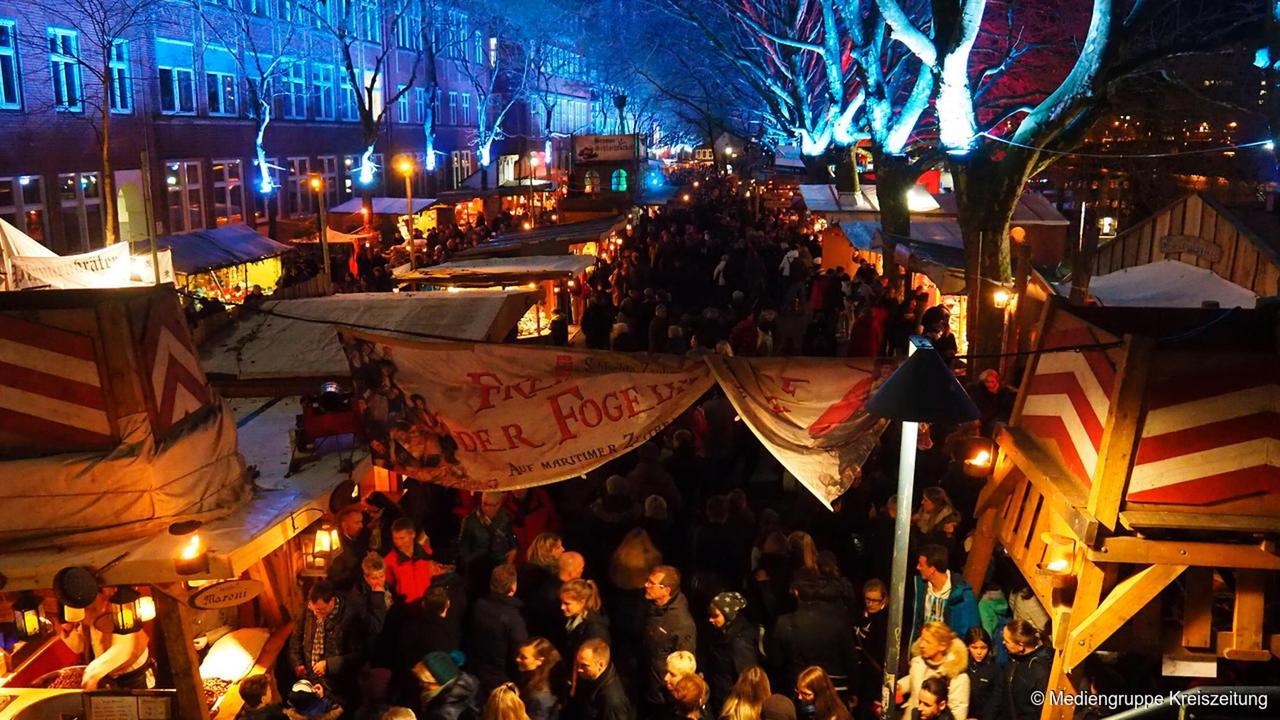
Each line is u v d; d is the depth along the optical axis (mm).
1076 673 5988
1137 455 5406
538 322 18312
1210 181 22016
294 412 9562
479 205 44062
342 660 6734
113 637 6961
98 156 25531
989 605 6938
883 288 18062
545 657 6254
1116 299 12906
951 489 8867
